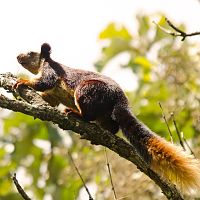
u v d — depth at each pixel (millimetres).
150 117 14875
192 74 15219
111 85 11938
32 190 16156
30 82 12383
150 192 13500
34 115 10562
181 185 10578
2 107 10453
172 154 10758
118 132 12617
